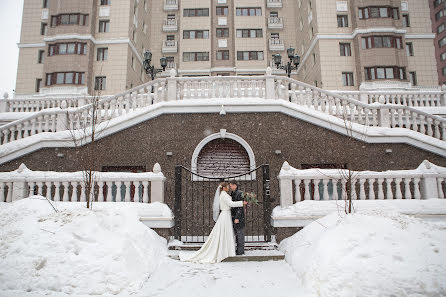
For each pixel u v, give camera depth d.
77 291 4.63
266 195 8.16
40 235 5.41
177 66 32.66
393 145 10.26
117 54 25.45
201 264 6.33
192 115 10.41
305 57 28.80
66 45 24.61
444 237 5.04
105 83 24.94
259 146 10.20
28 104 15.11
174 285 5.04
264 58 32.78
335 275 4.49
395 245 4.79
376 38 24.22
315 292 4.47
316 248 5.23
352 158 10.16
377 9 24.64
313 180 8.25
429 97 14.42
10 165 10.16
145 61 15.59
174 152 10.15
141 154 10.18
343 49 25.14
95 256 5.12
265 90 10.81
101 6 26.20
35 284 4.71
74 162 10.17
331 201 7.84
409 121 11.07
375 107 10.78
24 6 26.78
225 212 6.82
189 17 33.47
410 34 25.61
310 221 7.63
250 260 6.62
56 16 25.30
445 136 10.83
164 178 8.23
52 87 23.83
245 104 10.33
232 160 10.24
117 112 10.87
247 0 34.09
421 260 4.53
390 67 23.75
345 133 10.25
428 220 7.38
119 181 8.13
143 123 10.38
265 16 34.12
